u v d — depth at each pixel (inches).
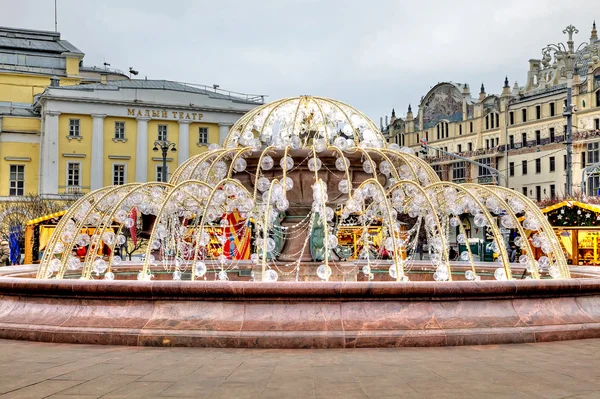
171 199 459.8
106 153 2222.0
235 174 469.1
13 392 198.5
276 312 286.2
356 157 443.2
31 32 2652.6
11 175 2316.7
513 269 536.4
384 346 277.3
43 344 289.1
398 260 370.9
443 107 2851.9
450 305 294.2
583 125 2188.7
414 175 446.6
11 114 2325.3
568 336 299.9
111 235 425.4
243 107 2374.5
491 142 2591.0
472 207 447.2
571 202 912.3
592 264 864.9
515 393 198.4
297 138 454.9
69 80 2620.6
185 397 192.5
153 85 2349.9
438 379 217.2
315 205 398.0
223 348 276.4
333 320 283.4
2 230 1798.7
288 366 238.4
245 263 625.6
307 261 488.7
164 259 612.1
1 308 320.8
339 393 197.9
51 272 405.7
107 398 191.2
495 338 286.5
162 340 281.4
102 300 300.8
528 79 2541.8
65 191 2166.6
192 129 2320.4
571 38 2341.3
